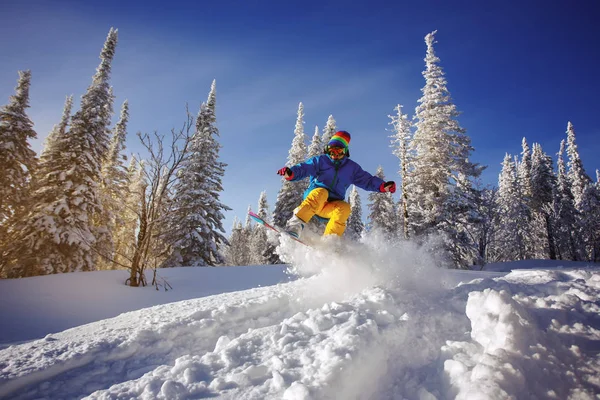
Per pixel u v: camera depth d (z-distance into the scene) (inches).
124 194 934.4
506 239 1178.0
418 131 816.3
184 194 766.5
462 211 746.8
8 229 687.1
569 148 1387.8
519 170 1550.2
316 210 171.3
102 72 746.2
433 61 824.9
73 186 653.3
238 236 1291.8
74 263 619.8
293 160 1032.8
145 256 447.2
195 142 787.4
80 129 700.7
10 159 695.7
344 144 183.5
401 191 874.1
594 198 1153.4
